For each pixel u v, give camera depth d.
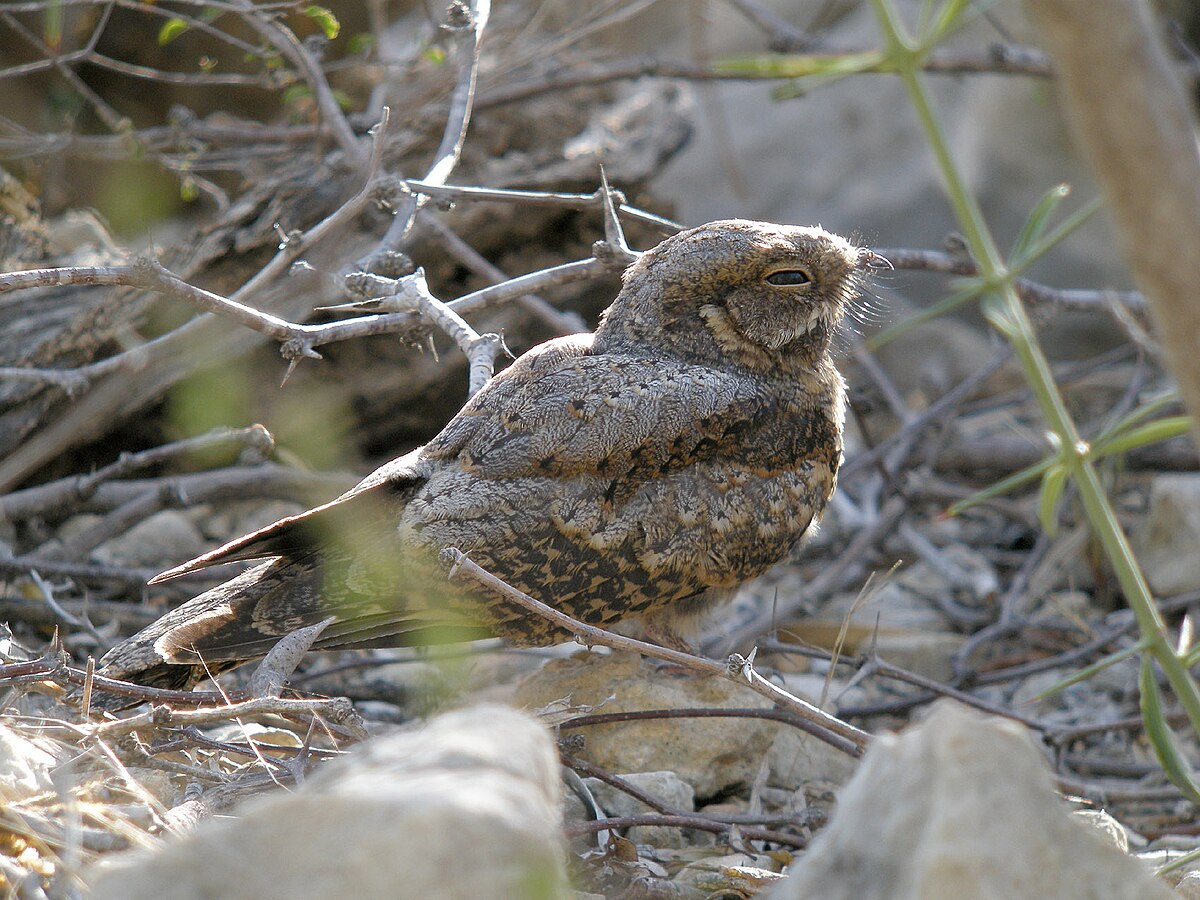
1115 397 14.30
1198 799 4.66
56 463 10.52
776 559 7.87
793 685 9.11
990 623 10.73
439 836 3.12
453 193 7.98
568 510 7.15
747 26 21.00
